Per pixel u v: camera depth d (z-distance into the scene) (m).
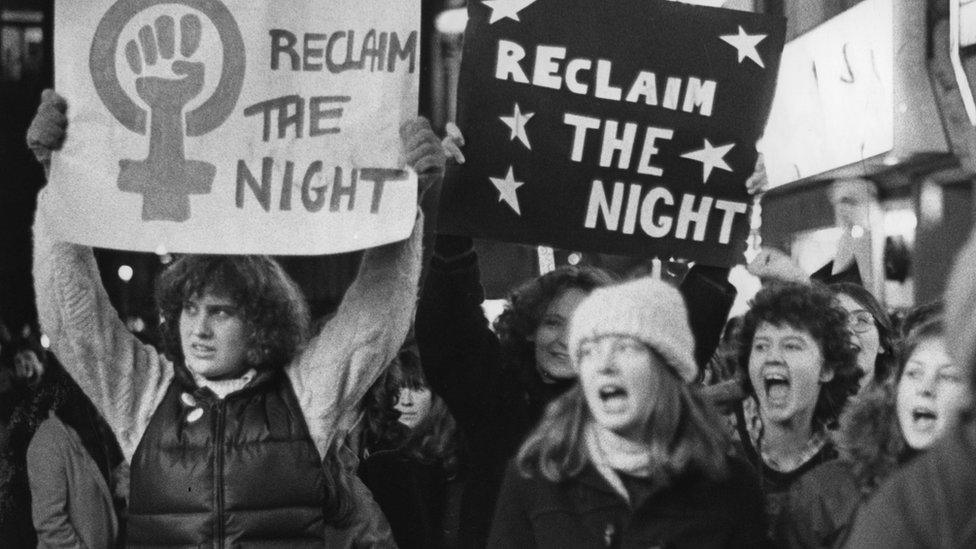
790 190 5.83
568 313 4.21
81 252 4.01
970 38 5.28
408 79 4.06
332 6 4.09
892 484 2.06
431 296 4.26
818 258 5.73
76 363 4.00
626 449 3.36
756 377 4.47
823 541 3.85
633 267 5.30
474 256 4.32
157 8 4.06
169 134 4.06
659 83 4.50
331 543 4.26
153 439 3.93
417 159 4.00
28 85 9.06
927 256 5.53
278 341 3.96
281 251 4.06
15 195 9.03
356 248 4.03
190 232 4.06
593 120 4.46
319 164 4.07
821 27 5.66
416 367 5.02
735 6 5.84
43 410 4.91
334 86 4.09
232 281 3.93
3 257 8.88
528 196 4.43
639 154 4.48
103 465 4.96
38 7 9.09
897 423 3.67
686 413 3.38
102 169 4.04
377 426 5.00
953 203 5.46
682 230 4.52
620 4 4.46
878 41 5.42
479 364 4.25
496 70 4.42
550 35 4.43
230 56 4.07
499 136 4.43
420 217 4.04
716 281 4.54
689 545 3.31
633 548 3.31
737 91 4.53
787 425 4.44
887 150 5.39
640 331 3.35
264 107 4.09
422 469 4.79
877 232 5.62
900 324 4.87
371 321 3.99
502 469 4.23
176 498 3.85
